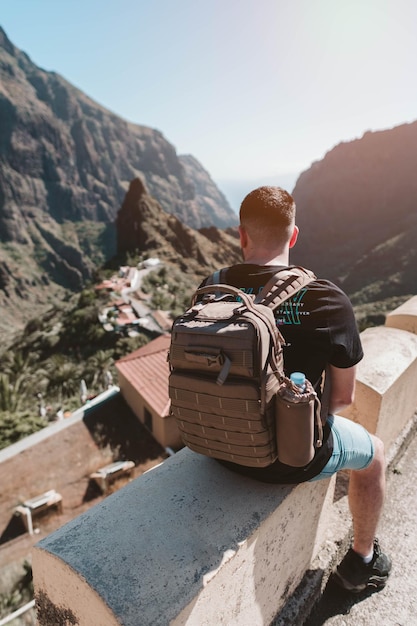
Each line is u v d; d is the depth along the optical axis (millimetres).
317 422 1387
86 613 1244
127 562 1265
